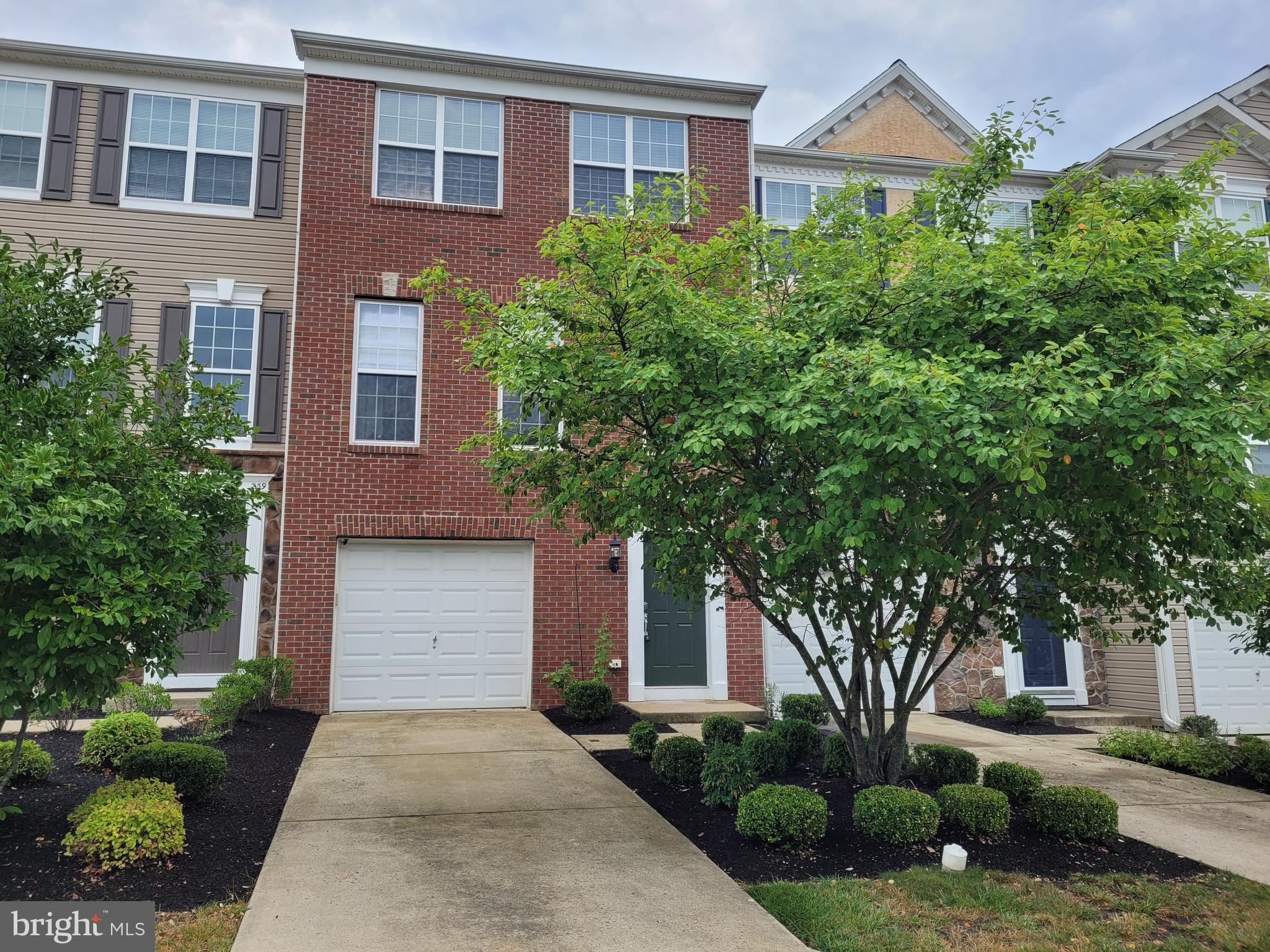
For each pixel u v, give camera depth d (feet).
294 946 14.51
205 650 39.19
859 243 21.94
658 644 42.19
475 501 40.50
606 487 23.04
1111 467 18.37
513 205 42.73
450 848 19.90
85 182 41.47
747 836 20.93
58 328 19.99
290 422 38.99
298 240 40.22
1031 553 22.59
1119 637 25.16
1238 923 16.88
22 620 16.39
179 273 41.88
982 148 24.36
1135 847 21.80
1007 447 16.33
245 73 43.06
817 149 53.57
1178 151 52.80
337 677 38.88
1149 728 43.78
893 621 23.18
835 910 16.67
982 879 18.54
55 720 28.50
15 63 41.50
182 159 42.68
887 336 20.30
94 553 16.71
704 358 20.03
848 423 17.51
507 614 41.01
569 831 21.42
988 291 18.92
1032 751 35.29
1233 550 22.59
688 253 22.91
